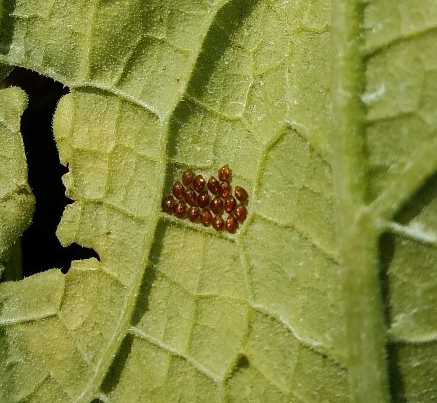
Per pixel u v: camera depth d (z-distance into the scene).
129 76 0.12
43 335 0.12
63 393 0.12
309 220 0.11
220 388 0.12
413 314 0.11
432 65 0.11
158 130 0.12
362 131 0.11
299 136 0.12
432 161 0.11
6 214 0.12
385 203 0.11
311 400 0.11
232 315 0.12
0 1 0.12
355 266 0.11
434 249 0.11
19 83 0.12
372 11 0.11
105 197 0.12
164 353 0.12
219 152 0.12
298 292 0.12
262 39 0.12
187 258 0.12
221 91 0.12
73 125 0.12
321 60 0.11
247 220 0.12
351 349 0.11
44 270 0.12
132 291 0.12
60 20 0.12
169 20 0.12
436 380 0.11
